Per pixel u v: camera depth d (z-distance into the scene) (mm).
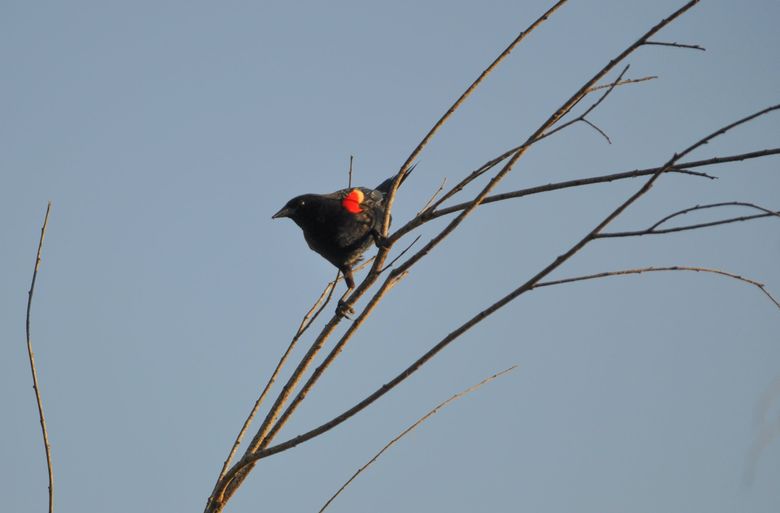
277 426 8289
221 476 8281
